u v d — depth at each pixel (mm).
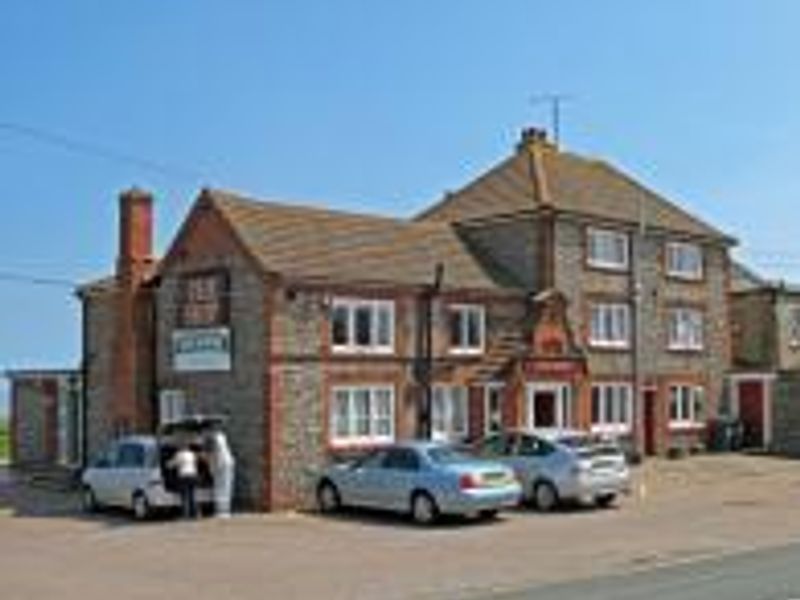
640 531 28391
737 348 55812
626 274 46719
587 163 50188
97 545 27047
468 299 39812
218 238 36031
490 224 44312
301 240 37031
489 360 40094
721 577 20484
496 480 30438
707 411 50562
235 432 34844
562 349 42812
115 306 40219
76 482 40688
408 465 30953
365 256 38312
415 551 25547
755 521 30156
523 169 47062
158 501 31781
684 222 50031
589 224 45188
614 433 45312
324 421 35094
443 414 38594
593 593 19000
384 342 37000
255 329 34562
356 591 20281
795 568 21469
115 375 39094
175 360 37062
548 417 42188
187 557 24984
